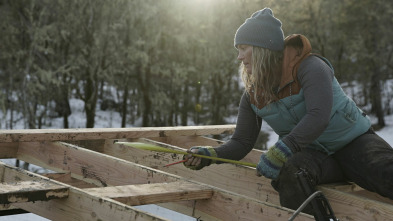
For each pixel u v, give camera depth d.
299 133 2.23
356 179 2.46
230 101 22.64
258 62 2.39
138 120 24.89
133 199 2.10
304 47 2.32
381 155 2.35
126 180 2.72
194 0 20.03
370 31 25.89
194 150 2.55
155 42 19.83
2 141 3.13
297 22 20.58
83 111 25.53
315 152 2.47
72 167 3.09
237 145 2.68
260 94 2.47
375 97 27.19
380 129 26.34
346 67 26.12
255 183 2.71
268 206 2.07
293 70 2.34
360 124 2.47
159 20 19.75
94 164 2.92
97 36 18.73
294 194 2.23
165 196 2.19
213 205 2.30
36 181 2.21
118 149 3.61
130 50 19.25
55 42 18.92
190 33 20.27
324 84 2.28
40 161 3.35
